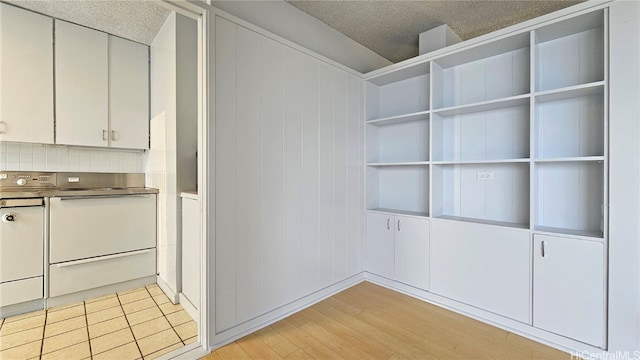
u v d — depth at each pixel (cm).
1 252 192
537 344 172
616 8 151
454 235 214
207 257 162
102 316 199
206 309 163
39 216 206
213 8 164
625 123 149
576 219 190
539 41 200
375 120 272
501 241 191
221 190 169
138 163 299
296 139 214
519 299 183
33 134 224
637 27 146
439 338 177
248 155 183
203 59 162
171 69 223
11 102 215
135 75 273
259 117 189
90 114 249
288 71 208
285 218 206
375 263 268
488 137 230
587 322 159
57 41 233
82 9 219
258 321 188
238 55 177
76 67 242
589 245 158
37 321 191
